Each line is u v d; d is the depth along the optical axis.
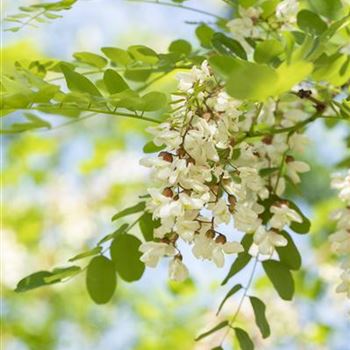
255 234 1.38
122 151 2.48
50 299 2.36
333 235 1.41
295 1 1.41
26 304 2.36
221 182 1.33
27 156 2.54
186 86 1.32
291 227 1.43
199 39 1.47
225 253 1.32
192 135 1.30
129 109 1.34
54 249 2.41
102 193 2.43
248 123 1.41
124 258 1.43
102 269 1.43
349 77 1.34
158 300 2.04
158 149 1.40
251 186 1.35
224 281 1.42
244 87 1.23
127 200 2.43
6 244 2.39
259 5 1.43
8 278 2.36
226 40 1.37
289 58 1.30
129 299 2.28
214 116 1.31
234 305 1.94
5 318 2.34
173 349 2.01
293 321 1.97
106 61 1.43
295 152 1.45
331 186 1.42
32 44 2.66
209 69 1.32
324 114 1.46
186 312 2.01
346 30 1.39
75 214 2.42
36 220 2.43
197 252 1.32
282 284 1.42
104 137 2.63
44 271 1.42
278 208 1.39
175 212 1.30
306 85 1.44
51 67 1.42
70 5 1.40
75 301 2.36
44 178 2.49
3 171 2.50
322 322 1.98
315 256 1.96
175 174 1.30
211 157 1.31
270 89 1.23
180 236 1.31
